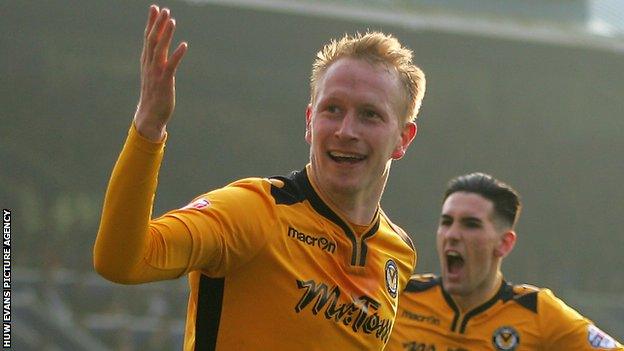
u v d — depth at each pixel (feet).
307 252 24.75
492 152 189.16
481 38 163.94
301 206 25.09
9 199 166.71
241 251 23.57
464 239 43.88
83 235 169.58
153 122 21.39
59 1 158.92
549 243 193.98
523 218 192.65
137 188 21.34
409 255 28.35
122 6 158.81
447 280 44.29
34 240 165.48
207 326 24.04
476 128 186.60
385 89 24.89
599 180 194.59
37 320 126.72
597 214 195.11
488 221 43.91
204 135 176.96
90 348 127.54
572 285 190.70
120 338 130.11
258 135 179.11
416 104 26.32
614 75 179.22
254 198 24.23
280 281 24.17
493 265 44.27
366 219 26.23
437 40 165.37
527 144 189.37
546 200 193.16
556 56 173.27
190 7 157.38
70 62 167.12
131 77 169.68
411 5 158.61
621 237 195.83
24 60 164.96
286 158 180.34
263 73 174.91
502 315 43.98
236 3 152.35
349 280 25.53
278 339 24.17
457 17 159.74
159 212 176.96
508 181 190.80
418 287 45.39
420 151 187.32
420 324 44.83
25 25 162.91
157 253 21.90
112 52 167.43
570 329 42.91
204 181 178.29
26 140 168.04
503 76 182.39
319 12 152.97
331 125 24.68
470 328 44.09
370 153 24.82
